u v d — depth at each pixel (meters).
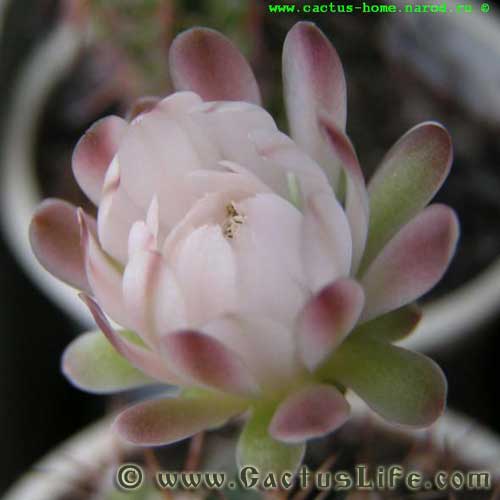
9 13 0.26
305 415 0.11
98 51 0.24
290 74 0.12
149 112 0.11
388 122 0.24
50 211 0.12
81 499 0.18
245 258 0.11
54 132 0.25
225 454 0.17
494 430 0.22
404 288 0.11
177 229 0.11
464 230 0.22
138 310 0.11
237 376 0.11
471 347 0.22
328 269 0.11
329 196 0.11
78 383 0.12
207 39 0.12
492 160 0.23
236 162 0.11
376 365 0.11
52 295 0.21
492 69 0.23
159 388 0.21
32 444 0.23
